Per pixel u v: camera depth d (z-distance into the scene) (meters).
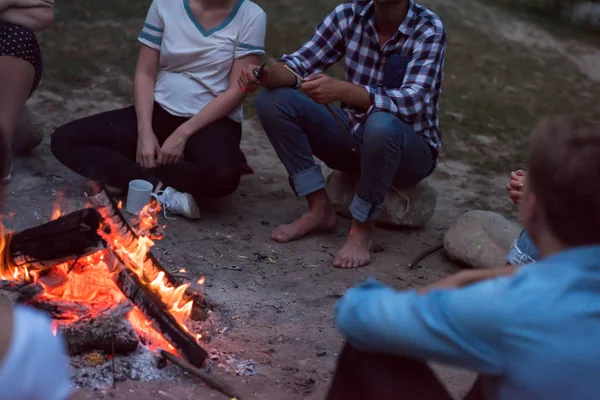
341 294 3.90
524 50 10.12
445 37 4.29
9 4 4.17
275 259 4.23
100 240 2.85
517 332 1.57
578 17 12.24
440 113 7.29
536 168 1.65
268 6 9.35
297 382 2.96
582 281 1.58
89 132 4.68
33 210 4.29
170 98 4.74
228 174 4.50
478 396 2.02
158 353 2.93
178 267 3.93
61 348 1.47
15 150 4.98
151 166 4.57
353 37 4.45
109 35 7.60
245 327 3.40
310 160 4.46
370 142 4.06
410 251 4.53
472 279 1.92
